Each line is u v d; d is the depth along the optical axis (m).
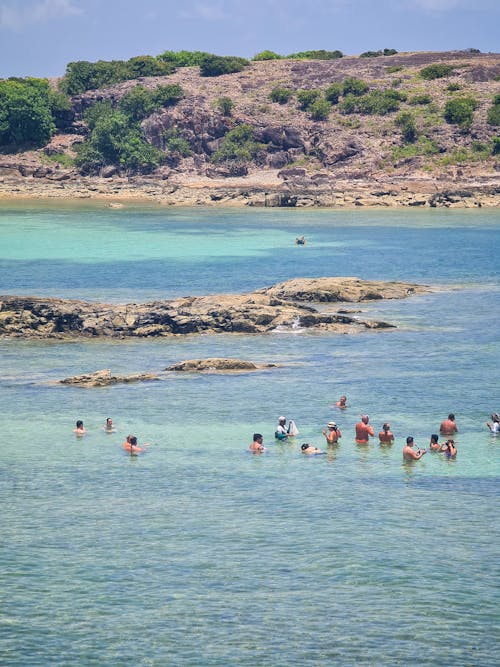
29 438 81.75
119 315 129.25
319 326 130.75
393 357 113.44
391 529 60.66
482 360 111.31
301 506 65.06
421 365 108.94
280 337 126.75
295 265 199.38
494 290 165.62
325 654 44.94
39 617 48.78
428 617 48.56
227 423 86.12
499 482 70.00
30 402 93.44
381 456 76.69
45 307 130.12
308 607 49.66
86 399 94.56
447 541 58.56
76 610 49.53
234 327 129.75
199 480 70.88
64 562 55.59
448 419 83.75
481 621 48.16
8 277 179.50
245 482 70.31
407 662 44.22
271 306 136.00
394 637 46.56
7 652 45.22
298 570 54.31
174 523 61.94
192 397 95.25
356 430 80.81
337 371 106.31
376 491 68.12
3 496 67.25
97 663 44.25
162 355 115.88
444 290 165.38
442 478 71.00
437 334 127.44
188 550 57.41
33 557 56.34
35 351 118.50
